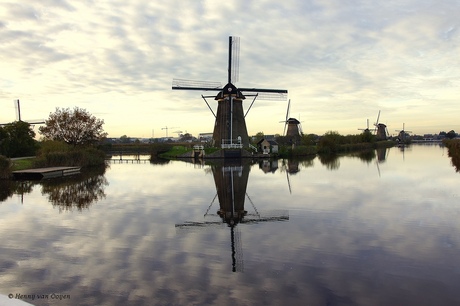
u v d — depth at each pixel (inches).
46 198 726.5
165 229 475.2
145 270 329.4
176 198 714.8
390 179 947.3
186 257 363.6
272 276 311.9
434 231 441.4
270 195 730.2
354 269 324.2
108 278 311.9
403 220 498.6
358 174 1085.1
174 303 265.0
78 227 487.5
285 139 3029.0
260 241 414.0
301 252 372.8
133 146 3287.4
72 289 291.0
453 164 1375.5
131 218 540.7
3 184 959.6
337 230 454.9
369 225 475.2
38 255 373.7
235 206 622.8
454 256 353.1
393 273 314.2
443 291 278.8
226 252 377.4
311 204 625.6
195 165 1599.4
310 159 1904.5
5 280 310.0
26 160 1400.1
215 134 2121.1
